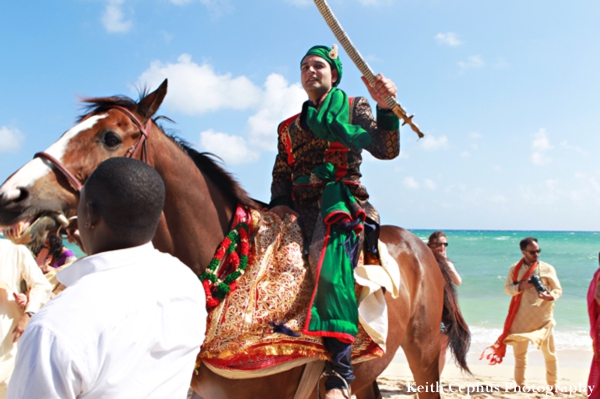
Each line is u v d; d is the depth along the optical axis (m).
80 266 1.35
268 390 2.48
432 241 6.09
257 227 2.60
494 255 33.25
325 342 2.47
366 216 2.84
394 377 7.40
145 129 2.39
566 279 21.56
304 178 2.81
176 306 1.37
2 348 4.22
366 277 2.67
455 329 4.28
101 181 1.39
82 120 2.34
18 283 4.32
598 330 5.16
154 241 2.48
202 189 2.58
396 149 2.62
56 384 1.12
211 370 2.42
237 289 2.43
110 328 1.21
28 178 2.06
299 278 2.51
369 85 2.49
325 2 2.36
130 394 1.22
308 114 2.70
